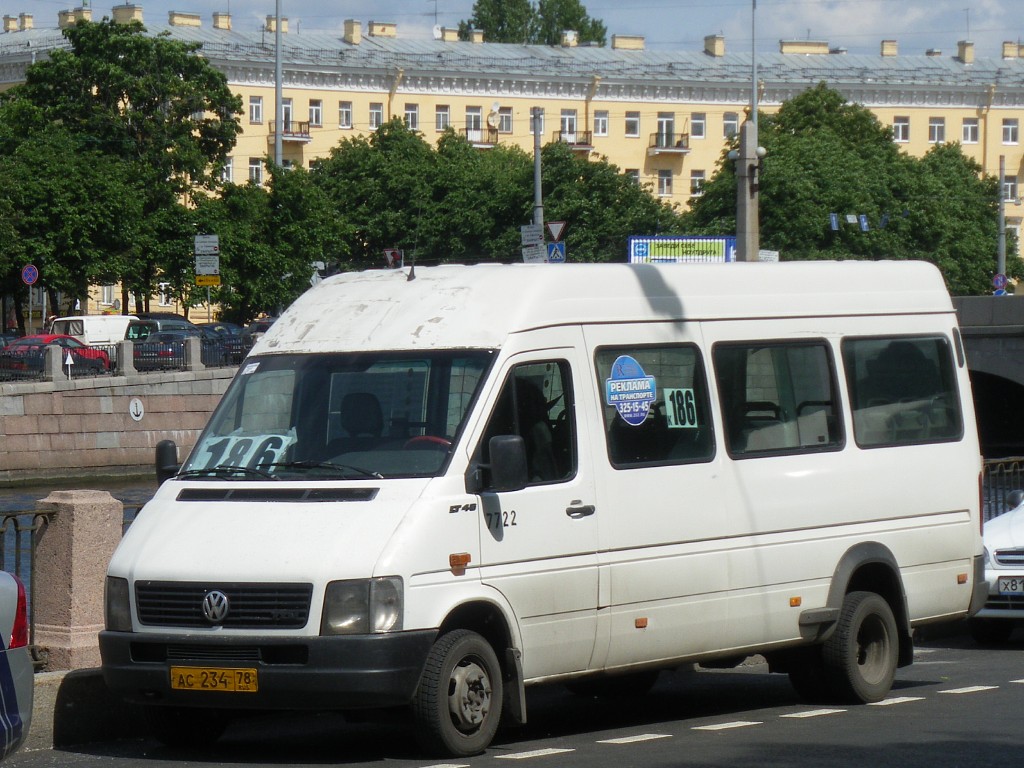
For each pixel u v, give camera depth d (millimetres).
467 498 10711
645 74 124312
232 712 11758
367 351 11414
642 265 12328
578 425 11508
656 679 14727
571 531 11320
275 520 10602
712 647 12297
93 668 12133
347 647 10125
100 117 80625
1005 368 54156
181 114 82875
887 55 133750
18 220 75188
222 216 80812
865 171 96438
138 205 77875
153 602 10625
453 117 119438
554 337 11516
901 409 13898
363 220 100938
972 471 14391
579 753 10984
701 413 12359
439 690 10453
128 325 75438
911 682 14969
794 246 91250
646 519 11812
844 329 13555
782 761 10469
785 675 16125
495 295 11508
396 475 10734
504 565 10898
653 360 12102
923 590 13875
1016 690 14266
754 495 12570
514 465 10656
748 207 31641
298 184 82312
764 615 12602
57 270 75812
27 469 55969
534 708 14094
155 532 10898
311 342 11656
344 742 11922
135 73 82375
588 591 11414
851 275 13789
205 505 10945
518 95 121125
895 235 95938
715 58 129500
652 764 10430
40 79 82000
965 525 14273
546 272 11695
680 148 124938
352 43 119188
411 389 11148
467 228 96812
